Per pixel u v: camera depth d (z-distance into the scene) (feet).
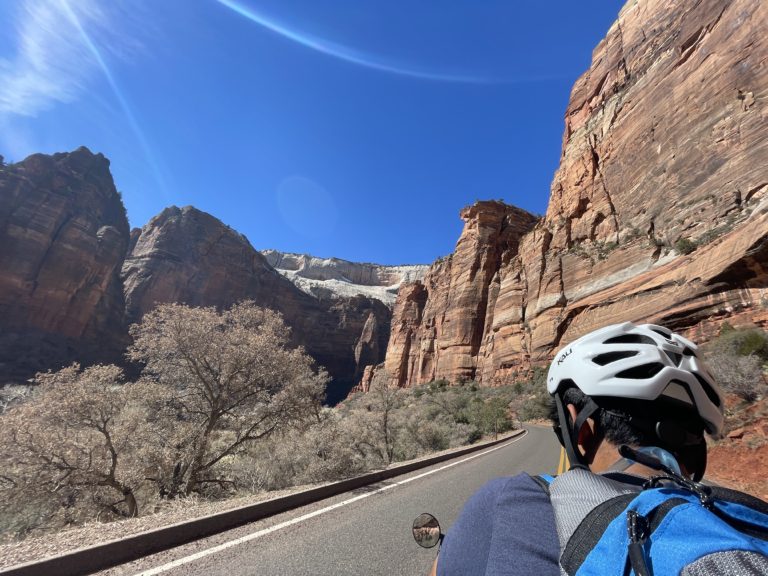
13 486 31.50
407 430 59.06
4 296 236.02
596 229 163.53
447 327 255.50
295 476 31.86
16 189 263.70
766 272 70.49
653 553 1.62
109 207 333.83
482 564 2.51
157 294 357.82
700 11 127.65
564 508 2.38
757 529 1.80
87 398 34.35
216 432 44.32
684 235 107.34
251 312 48.42
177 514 17.01
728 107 104.63
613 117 169.37
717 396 3.34
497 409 88.48
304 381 49.14
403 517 18.67
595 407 3.25
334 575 12.40
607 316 123.44
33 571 10.96
